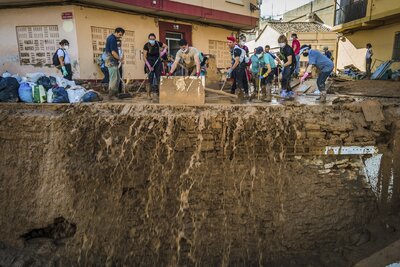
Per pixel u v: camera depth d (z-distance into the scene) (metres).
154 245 6.29
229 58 16.17
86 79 10.38
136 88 10.75
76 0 9.74
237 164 6.06
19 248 6.27
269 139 5.96
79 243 6.21
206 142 5.95
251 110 6.10
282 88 8.54
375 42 15.91
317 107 6.20
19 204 6.24
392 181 6.03
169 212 6.22
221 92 7.60
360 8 15.72
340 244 6.02
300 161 6.04
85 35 10.21
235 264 6.23
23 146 6.18
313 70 12.57
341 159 6.06
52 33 10.17
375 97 8.18
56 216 6.18
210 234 6.21
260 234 6.18
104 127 6.02
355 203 6.08
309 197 6.06
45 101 6.66
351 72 16.02
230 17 14.20
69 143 6.05
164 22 12.69
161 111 6.10
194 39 14.07
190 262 6.28
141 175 6.12
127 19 11.40
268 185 6.09
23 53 10.51
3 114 6.17
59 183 6.10
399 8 12.85
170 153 6.02
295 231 6.11
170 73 7.37
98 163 6.05
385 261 5.09
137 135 5.99
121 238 6.23
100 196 6.13
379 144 6.02
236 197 6.13
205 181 6.09
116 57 7.55
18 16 10.24
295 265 5.98
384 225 5.80
